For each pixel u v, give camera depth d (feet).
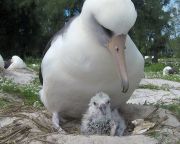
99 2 3.32
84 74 3.46
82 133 3.57
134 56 3.54
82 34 3.45
